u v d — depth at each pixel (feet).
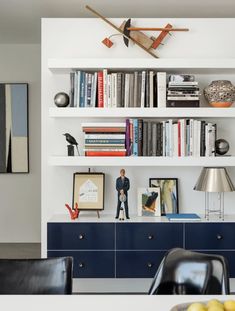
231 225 11.41
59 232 11.37
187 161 11.51
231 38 12.12
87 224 11.38
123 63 11.46
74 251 11.39
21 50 17.69
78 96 11.57
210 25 12.11
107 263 11.43
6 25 14.75
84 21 12.08
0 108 17.62
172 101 11.56
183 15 13.20
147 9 12.66
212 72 12.17
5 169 17.62
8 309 4.89
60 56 12.11
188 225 11.39
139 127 11.61
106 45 11.97
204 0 11.85
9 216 17.89
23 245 17.46
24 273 6.43
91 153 11.60
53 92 12.24
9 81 17.69
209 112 11.48
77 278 11.49
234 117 11.91
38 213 17.90
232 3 12.10
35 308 4.92
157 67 11.48
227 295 5.42
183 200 12.44
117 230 11.39
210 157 11.49
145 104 11.59
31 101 17.70
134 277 11.43
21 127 17.58
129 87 11.58
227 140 12.42
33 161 17.80
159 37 11.96
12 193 17.85
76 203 11.87
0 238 17.88
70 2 12.16
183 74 12.33
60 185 12.34
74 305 5.03
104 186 12.31
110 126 11.61
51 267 6.44
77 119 12.29
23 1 12.13
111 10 12.75
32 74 17.70
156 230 11.39
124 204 11.76
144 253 11.41
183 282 6.39
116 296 5.37
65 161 11.51
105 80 11.53
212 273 6.19
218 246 11.41
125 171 12.42
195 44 12.12
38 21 14.23
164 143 11.63
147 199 12.19
